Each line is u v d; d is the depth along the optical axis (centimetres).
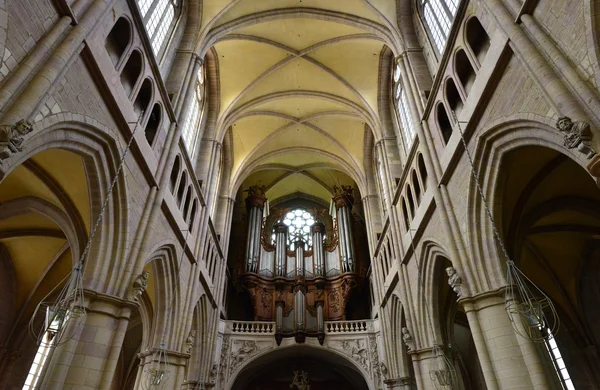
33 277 1730
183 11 1825
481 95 1059
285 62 2334
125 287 1057
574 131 677
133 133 1115
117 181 1076
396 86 2256
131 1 1130
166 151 1416
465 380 2270
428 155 1444
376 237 2509
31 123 691
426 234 1517
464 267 1134
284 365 2848
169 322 1514
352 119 2722
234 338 2414
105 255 1040
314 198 3581
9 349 1669
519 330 948
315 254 3020
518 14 888
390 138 2250
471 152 1135
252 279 2838
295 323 2495
